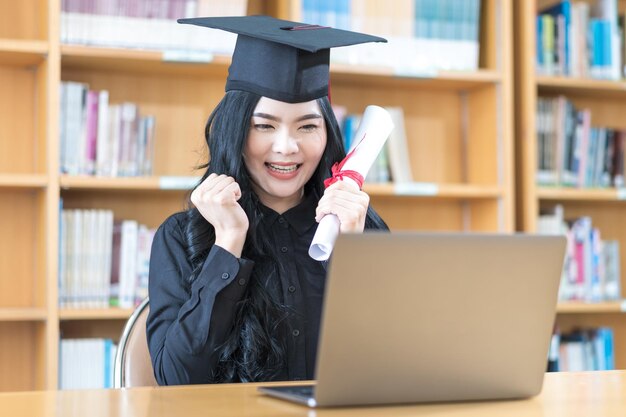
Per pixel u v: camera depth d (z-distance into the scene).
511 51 3.46
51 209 2.96
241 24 1.95
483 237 1.13
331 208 1.63
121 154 3.09
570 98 3.89
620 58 3.69
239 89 1.88
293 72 1.83
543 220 3.59
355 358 1.10
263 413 1.07
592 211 3.93
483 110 3.59
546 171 3.56
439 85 3.57
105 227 3.08
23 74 3.22
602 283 3.63
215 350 1.68
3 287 3.20
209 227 1.89
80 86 3.04
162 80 3.35
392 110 3.42
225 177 1.75
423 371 1.14
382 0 3.34
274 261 1.89
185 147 3.37
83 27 3.04
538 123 3.55
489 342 1.16
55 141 2.97
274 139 1.85
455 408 1.13
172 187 3.07
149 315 1.83
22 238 3.21
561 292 3.57
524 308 1.17
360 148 1.75
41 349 3.08
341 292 1.07
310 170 1.90
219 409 1.10
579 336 3.67
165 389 1.29
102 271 3.07
